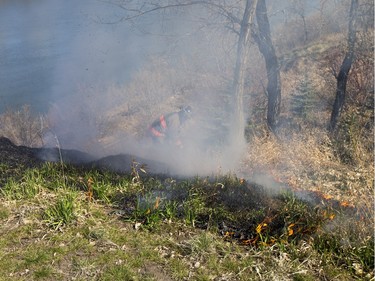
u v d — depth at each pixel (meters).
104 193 5.49
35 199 5.20
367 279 4.14
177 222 4.92
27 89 21.30
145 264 4.14
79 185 5.84
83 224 4.72
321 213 5.21
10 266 3.96
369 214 5.26
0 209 4.92
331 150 8.38
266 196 5.87
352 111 10.69
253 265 4.18
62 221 4.68
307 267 4.25
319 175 7.29
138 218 4.96
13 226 4.62
